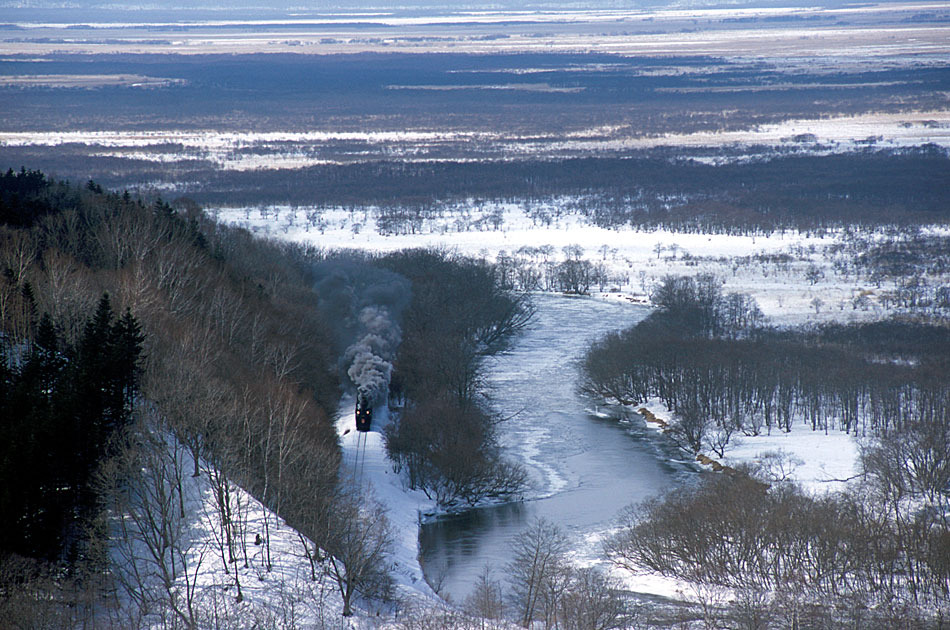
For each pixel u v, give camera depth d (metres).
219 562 126.19
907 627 129.62
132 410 142.75
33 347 150.00
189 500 137.50
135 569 116.12
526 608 131.12
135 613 114.25
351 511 140.12
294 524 137.50
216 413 140.88
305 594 122.94
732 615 132.62
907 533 150.25
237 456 137.88
